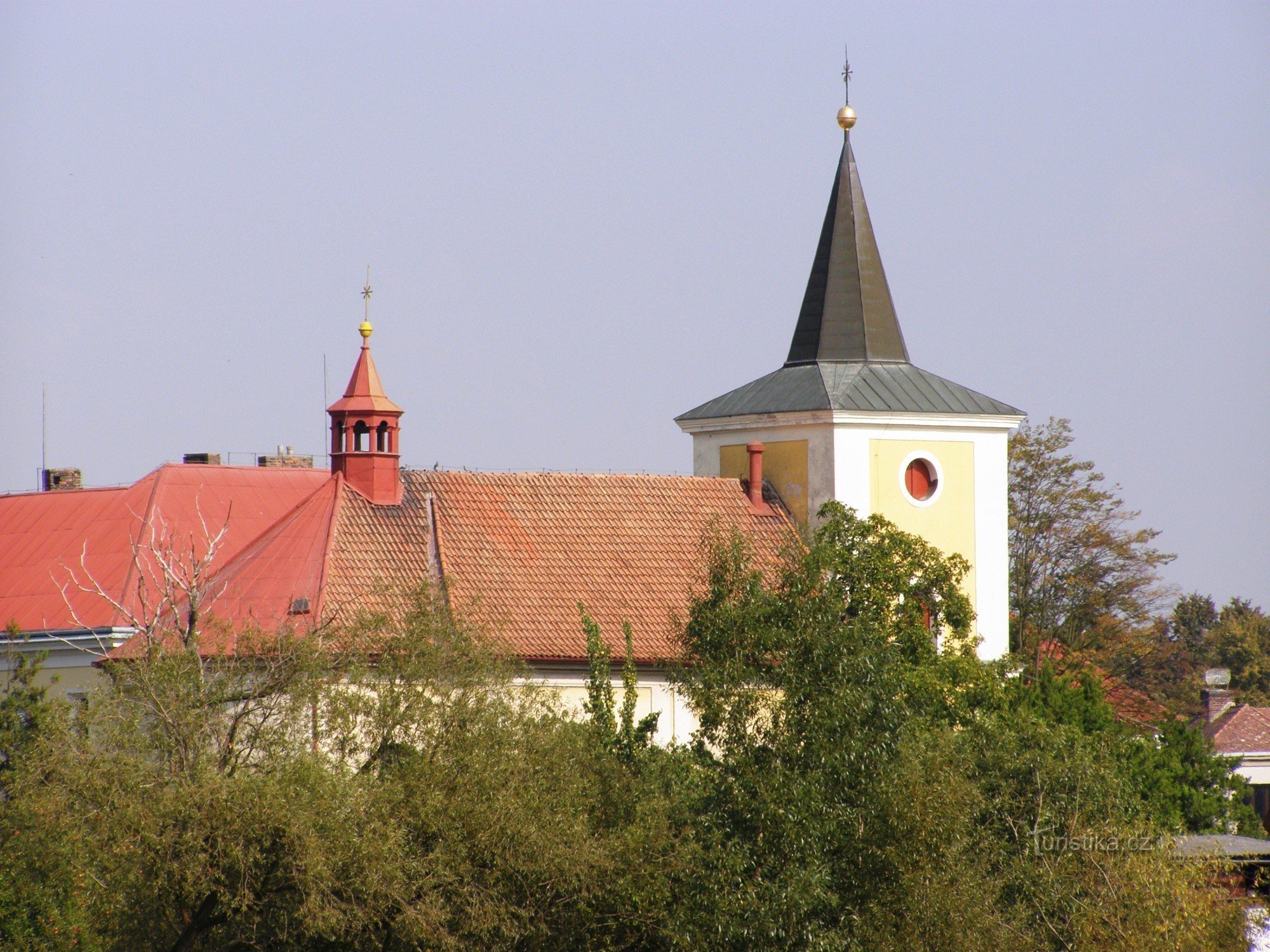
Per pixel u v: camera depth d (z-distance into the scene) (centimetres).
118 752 10725
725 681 11506
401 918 10525
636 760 12119
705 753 11731
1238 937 12175
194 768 10856
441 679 11606
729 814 11269
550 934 11144
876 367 19500
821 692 11419
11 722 13675
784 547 12312
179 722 11000
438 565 16662
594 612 16725
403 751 11294
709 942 10756
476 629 12250
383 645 11756
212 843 10394
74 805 10569
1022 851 12325
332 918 10231
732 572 12062
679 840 11238
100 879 10538
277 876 10456
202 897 10631
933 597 14875
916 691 13425
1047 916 11862
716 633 11756
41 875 11106
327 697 11356
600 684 12625
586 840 11194
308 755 10850
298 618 15725
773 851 11056
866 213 19950
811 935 10669
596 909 11219
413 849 10838
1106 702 19675
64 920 12088
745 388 19925
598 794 11744
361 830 10650
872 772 11225
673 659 12369
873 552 14212
